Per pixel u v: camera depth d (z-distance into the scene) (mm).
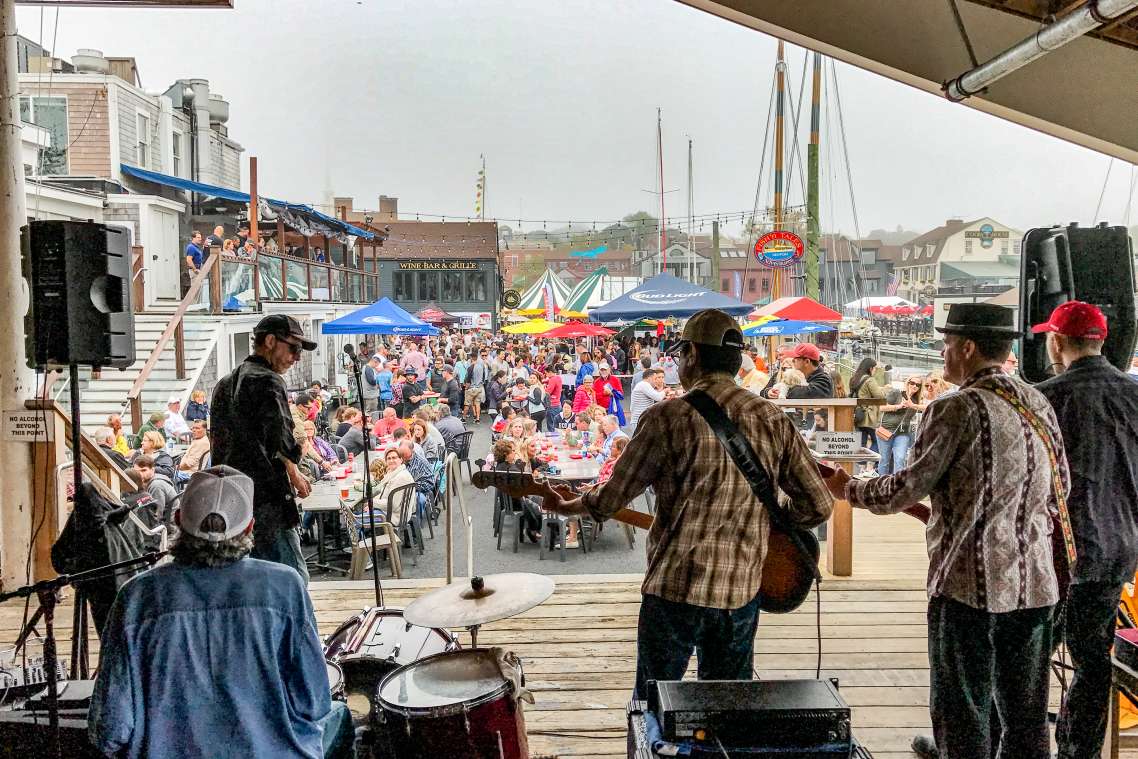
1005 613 2225
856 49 4531
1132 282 3348
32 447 5301
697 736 1843
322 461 8305
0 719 2398
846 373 16078
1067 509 2496
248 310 14031
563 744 3201
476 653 2625
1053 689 3664
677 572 2270
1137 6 2902
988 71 3936
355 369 3896
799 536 2449
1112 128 4426
